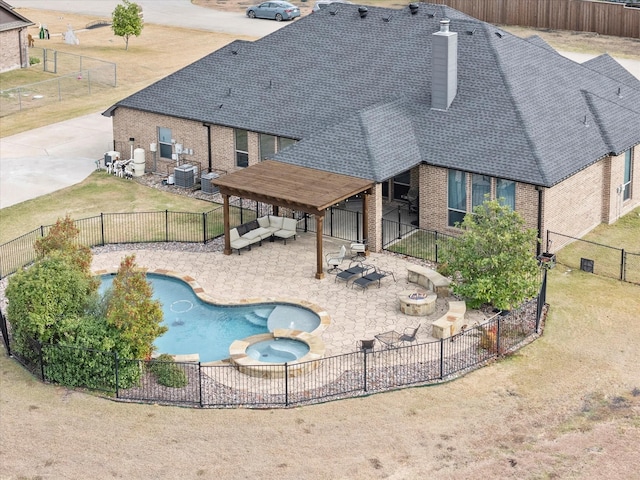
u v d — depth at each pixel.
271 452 27.92
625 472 26.86
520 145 40.91
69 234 35.59
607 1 88.25
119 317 31.02
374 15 50.16
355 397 30.62
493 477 26.72
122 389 31.12
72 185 50.06
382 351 32.41
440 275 37.59
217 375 32.03
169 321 36.03
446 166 41.50
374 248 41.12
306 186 39.53
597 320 35.44
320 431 28.89
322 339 34.12
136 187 49.75
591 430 28.81
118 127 52.16
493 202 35.47
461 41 46.25
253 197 39.41
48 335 31.69
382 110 44.03
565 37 81.75
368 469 27.12
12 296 32.19
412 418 29.50
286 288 38.00
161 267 40.12
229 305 36.78
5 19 71.00
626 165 44.88
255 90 48.91
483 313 35.88
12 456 27.81
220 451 27.98
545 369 32.16
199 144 49.38
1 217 46.03
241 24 88.38
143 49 79.62
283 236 41.88
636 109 47.31
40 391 31.11
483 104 43.22
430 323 35.09
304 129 45.56
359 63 48.03
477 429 28.94
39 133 58.88
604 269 39.69
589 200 42.97
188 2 99.81
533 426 29.06
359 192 39.53
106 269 39.56
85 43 81.38
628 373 31.88
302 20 51.88
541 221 40.06
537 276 37.69
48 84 68.38
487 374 31.88
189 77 51.19
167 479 26.81
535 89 44.31
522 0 86.44
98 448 28.17
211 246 42.22
